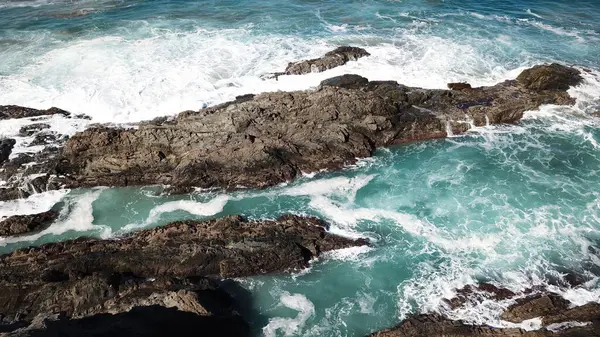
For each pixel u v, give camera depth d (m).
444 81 35.41
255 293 22.06
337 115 30.09
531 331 18.95
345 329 20.59
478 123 32.41
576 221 25.56
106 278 20.67
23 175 27.02
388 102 31.53
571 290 21.69
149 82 34.16
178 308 19.62
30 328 18.42
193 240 23.09
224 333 19.72
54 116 30.95
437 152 30.64
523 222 25.55
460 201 26.98
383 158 30.02
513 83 35.16
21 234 24.64
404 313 21.06
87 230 24.94
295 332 20.50
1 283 20.75
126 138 27.88
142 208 26.36
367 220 25.78
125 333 18.41
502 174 28.86
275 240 23.31
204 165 27.36
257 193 27.30
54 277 21.20
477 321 20.27
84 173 27.62
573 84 35.03
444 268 23.09
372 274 22.89
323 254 23.80
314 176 28.44
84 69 35.69
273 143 28.19
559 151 30.58
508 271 22.81
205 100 32.44
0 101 31.97
